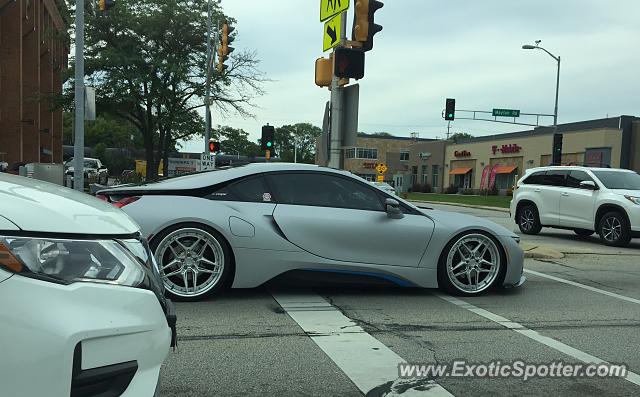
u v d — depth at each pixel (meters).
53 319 2.06
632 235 11.77
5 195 2.28
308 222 5.82
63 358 2.05
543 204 13.79
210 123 27.70
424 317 5.50
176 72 26.05
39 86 40.53
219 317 5.25
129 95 26.67
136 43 26.64
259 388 3.70
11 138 35.34
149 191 5.77
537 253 9.66
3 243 2.06
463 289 6.34
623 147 43.12
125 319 2.26
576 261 9.52
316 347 4.52
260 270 5.75
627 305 6.25
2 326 1.97
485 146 56.47
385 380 3.90
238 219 5.70
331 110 9.62
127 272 2.36
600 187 12.50
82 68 13.66
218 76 27.48
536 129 55.12
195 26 27.52
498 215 24.92
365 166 88.62
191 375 3.88
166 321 2.53
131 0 27.00
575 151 45.38
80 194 2.88
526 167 50.75
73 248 2.22
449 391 3.76
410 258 6.11
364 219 5.97
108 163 75.44
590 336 5.04
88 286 2.20
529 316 5.66
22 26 36.81
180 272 5.65
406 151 84.88
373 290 6.58
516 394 3.75
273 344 4.56
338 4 9.50
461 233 6.28
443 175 63.97
